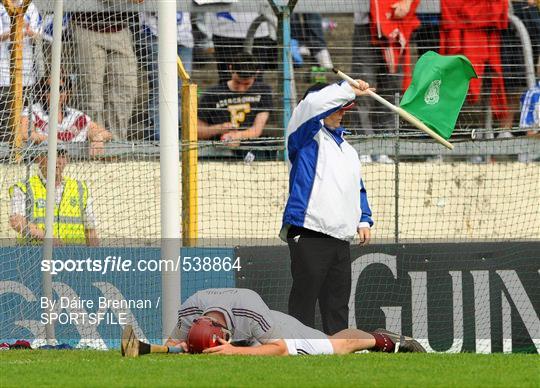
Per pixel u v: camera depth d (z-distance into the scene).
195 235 33.72
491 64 40.62
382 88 40.66
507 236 39.59
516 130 33.69
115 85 35.09
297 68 41.59
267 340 24.39
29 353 25.47
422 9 40.81
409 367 21.78
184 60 40.25
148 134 35.72
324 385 19.02
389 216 39.09
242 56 39.75
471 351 30.20
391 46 40.56
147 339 30.17
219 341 24.00
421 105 28.53
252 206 38.19
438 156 41.16
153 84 35.53
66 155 33.34
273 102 40.03
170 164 28.11
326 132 26.42
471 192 39.84
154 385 19.02
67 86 34.38
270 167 38.78
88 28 34.47
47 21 34.81
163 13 28.06
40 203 32.72
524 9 41.03
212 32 40.06
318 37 41.81
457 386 19.11
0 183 34.03
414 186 39.50
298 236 25.97
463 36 40.72
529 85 40.81
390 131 39.31
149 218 35.06
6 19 35.44
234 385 18.98
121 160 35.09
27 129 34.09
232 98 39.91
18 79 34.06
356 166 26.69
